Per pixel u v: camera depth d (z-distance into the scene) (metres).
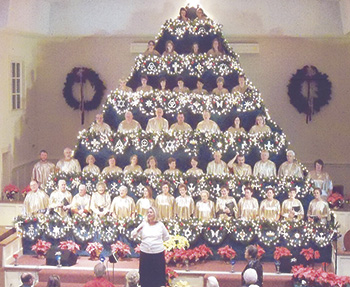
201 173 20.81
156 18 27.11
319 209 19.75
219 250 18.75
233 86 24.28
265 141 21.84
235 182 20.58
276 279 17.52
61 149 28.89
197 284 18.09
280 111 28.45
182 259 18.36
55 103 28.88
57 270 18.06
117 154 21.86
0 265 18.38
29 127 27.77
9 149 25.42
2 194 23.31
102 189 20.02
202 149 21.75
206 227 19.06
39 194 20.47
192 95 22.78
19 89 26.77
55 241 19.47
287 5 26.80
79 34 27.72
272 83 28.38
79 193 20.09
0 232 20.31
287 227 18.88
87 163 22.25
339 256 17.95
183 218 19.70
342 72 28.11
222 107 22.73
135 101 22.72
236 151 21.81
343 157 28.33
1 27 23.50
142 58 24.22
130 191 20.70
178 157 21.78
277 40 28.17
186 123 22.62
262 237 18.95
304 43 28.14
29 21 25.36
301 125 28.39
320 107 28.17
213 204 20.00
